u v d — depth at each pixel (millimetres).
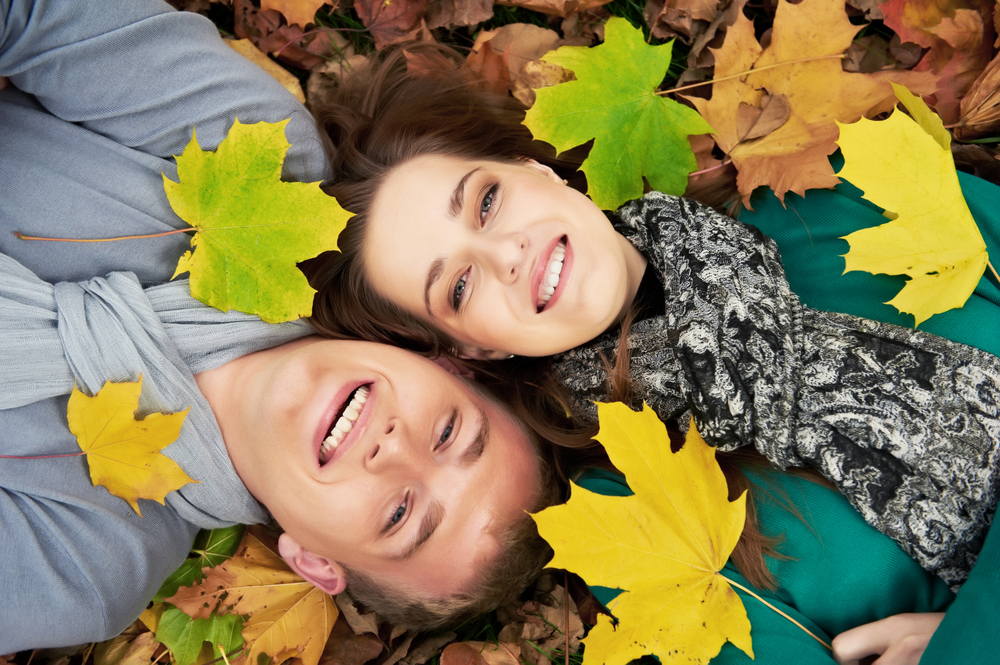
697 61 1745
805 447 1307
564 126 1421
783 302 1381
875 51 1651
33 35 1309
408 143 1557
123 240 1424
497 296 1358
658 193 1488
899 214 1241
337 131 1682
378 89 1693
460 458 1372
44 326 1336
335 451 1315
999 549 1167
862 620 1350
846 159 1229
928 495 1261
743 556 1378
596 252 1360
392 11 1744
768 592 1381
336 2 1737
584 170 1446
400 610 1497
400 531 1340
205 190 1255
